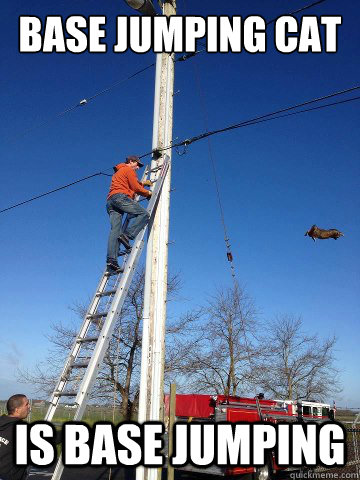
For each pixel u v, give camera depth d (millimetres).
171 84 8367
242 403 11820
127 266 5973
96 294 6047
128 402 19359
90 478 12586
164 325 6992
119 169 6957
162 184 7496
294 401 13523
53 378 20969
